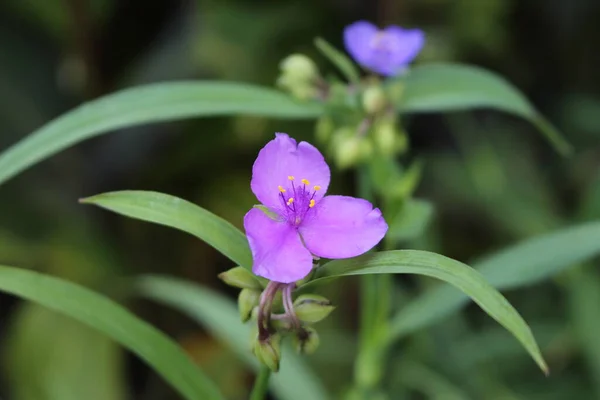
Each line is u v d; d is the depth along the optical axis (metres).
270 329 0.42
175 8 0.72
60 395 0.60
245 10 0.70
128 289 0.69
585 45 0.81
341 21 0.72
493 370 0.67
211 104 0.48
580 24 0.80
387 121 0.50
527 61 0.81
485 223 0.75
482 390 0.65
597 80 0.84
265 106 0.49
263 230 0.41
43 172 0.71
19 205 0.69
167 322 0.73
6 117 0.70
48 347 0.62
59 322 0.63
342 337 0.67
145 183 0.73
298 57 0.50
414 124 0.78
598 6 0.79
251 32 0.69
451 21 0.75
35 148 0.46
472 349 0.64
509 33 0.79
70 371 0.61
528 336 0.40
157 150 0.71
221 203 0.72
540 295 0.72
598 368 0.61
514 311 0.40
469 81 0.51
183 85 0.48
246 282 0.42
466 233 0.76
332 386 0.66
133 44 0.73
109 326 0.45
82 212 0.72
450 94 0.51
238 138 0.71
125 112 0.47
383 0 0.70
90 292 0.45
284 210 0.42
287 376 0.53
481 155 0.75
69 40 0.72
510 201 0.73
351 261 0.42
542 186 0.75
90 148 0.72
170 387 0.70
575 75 0.84
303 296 0.42
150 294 0.63
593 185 0.70
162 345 0.45
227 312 0.53
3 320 0.70
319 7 0.71
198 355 0.71
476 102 0.51
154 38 0.73
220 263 0.74
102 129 0.46
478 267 0.49
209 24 0.69
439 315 0.50
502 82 0.51
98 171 0.72
